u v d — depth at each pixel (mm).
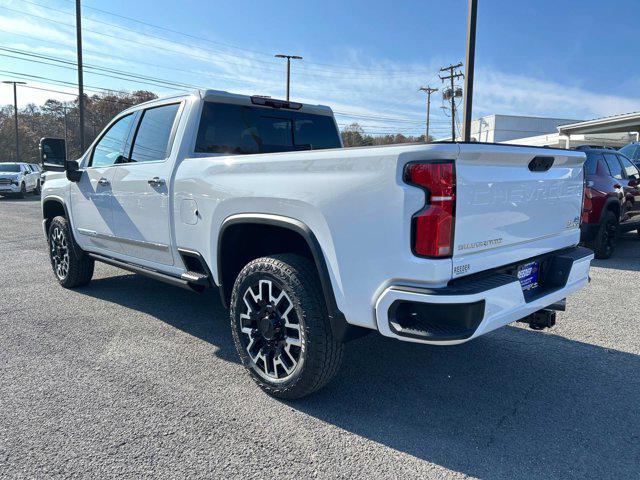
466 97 12930
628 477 2406
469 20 12633
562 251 3443
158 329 4441
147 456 2529
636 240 10211
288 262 3014
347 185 2629
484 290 2455
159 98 4375
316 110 4953
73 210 5371
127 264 4711
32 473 2383
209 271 3658
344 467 2467
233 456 2543
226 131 4199
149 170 4121
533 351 3998
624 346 4109
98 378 3428
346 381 3432
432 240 2371
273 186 3004
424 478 2391
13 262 7574
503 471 2447
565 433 2791
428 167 2357
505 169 2730
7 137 63625
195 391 3252
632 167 9031
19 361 3707
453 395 3242
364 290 2617
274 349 3154
